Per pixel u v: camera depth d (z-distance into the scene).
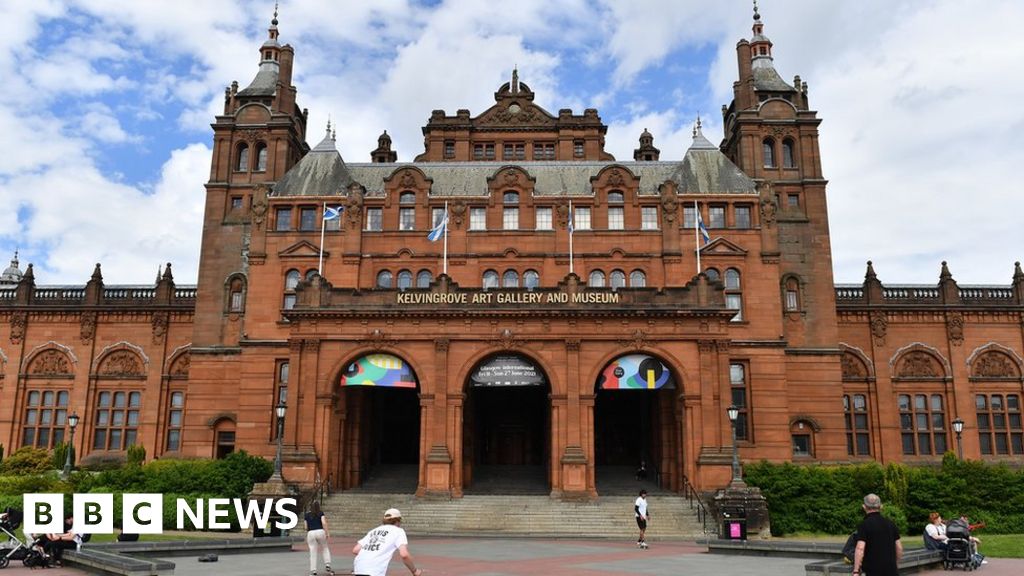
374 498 42.91
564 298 45.28
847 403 61.41
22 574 21.77
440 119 69.31
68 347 65.12
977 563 24.55
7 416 63.97
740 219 54.09
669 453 46.78
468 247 53.72
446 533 37.47
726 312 44.53
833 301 54.72
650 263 53.12
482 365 45.25
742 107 60.53
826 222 56.31
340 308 45.25
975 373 62.25
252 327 52.88
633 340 44.53
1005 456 60.91
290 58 62.25
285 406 44.81
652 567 23.56
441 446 43.34
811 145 58.03
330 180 56.12
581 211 54.47
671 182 53.88
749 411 50.81
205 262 56.84
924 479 42.47
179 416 63.25
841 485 41.66
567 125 68.88
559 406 43.75
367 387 51.00
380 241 54.09
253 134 59.47
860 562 12.95
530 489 46.34
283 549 29.33
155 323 64.75
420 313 45.06
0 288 71.06
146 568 20.19
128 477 42.56
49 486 40.84
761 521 37.72
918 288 63.84
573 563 24.61
